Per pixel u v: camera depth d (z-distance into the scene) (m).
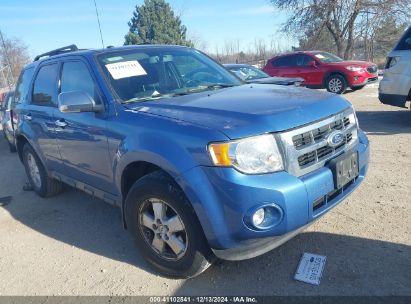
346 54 27.94
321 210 2.95
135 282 3.30
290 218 2.73
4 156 9.02
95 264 3.66
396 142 6.54
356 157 3.29
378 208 4.09
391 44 27.89
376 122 8.29
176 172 2.85
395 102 7.47
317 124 2.99
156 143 3.00
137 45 4.42
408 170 5.13
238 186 2.64
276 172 2.74
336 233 3.66
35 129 4.93
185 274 3.15
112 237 4.17
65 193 5.64
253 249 2.86
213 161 2.70
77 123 3.95
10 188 6.29
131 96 3.67
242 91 3.66
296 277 3.09
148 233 3.36
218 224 2.75
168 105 3.32
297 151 2.83
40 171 5.31
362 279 2.99
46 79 4.81
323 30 28.34
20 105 5.43
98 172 3.87
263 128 2.74
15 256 3.99
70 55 4.38
